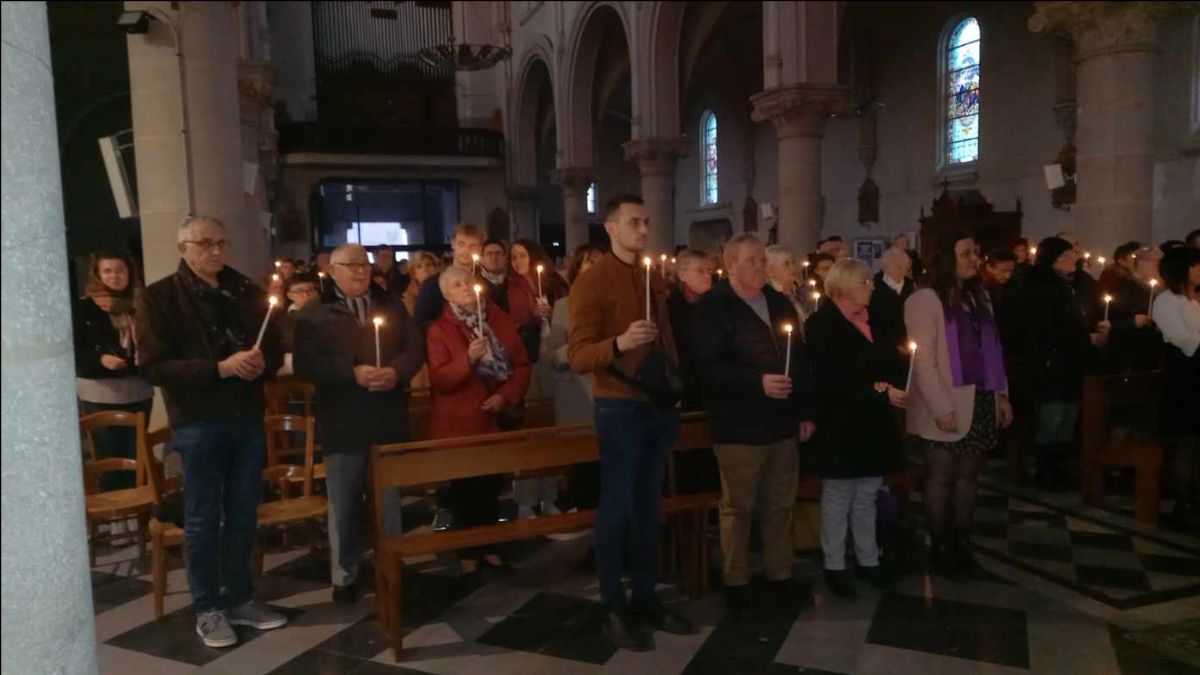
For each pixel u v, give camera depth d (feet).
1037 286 18.61
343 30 79.71
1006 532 15.94
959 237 13.25
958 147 52.42
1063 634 11.63
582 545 15.85
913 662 10.93
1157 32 23.09
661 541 14.60
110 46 34.12
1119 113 23.34
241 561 12.30
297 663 11.32
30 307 3.50
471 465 12.46
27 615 3.50
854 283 12.53
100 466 15.40
